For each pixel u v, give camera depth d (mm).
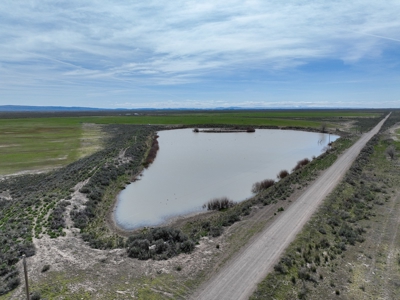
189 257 18984
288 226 23328
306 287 15672
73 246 20359
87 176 38531
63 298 14383
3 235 21125
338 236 22062
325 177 38781
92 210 28609
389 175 40438
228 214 27438
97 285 15672
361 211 27078
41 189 34938
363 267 17844
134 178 43188
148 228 26109
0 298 14188
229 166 51531
